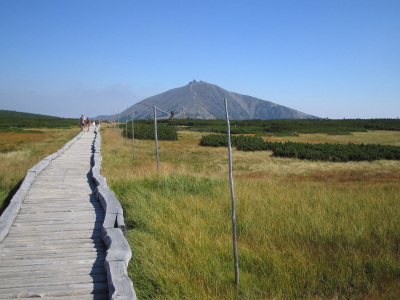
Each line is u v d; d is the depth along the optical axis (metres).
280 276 5.08
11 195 10.46
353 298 4.63
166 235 6.36
